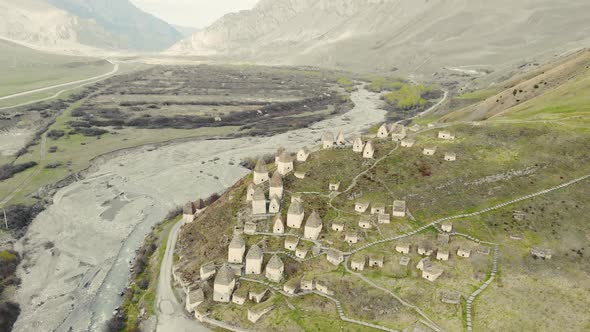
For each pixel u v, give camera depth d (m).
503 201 117.00
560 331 82.81
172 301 107.06
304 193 128.50
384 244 108.31
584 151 124.94
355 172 134.75
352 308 93.69
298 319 92.56
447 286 95.25
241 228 119.25
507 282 94.62
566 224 107.12
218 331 94.62
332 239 111.69
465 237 107.94
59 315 108.94
